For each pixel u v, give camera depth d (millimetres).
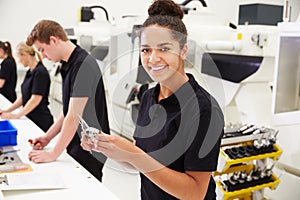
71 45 1815
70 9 4727
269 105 2607
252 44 2430
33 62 3020
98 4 4723
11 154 1747
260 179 2295
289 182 2590
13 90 4246
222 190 2174
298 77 1935
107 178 1968
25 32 4609
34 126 2393
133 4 4809
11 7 4496
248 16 2691
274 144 2318
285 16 2279
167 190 987
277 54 1940
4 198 1275
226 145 2203
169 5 1055
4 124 2041
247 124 2443
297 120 1956
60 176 1500
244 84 2559
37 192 1345
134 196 2012
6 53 4184
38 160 1658
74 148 1763
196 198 1015
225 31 2551
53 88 3018
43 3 4613
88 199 1302
